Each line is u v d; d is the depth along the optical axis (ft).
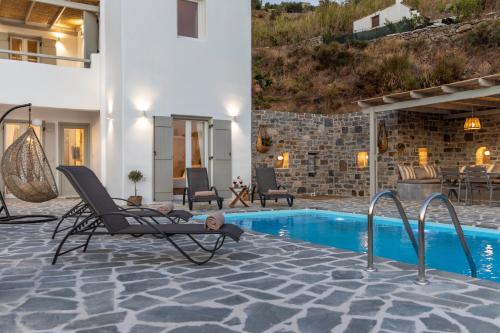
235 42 38.17
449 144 43.57
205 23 36.73
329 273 11.49
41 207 30.58
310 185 44.34
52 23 44.19
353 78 76.48
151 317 8.06
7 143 39.55
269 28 95.04
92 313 8.30
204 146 37.06
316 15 96.17
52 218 23.66
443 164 43.52
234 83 38.01
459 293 9.55
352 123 43.57
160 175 34.14
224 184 36.83
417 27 78.79
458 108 39.73
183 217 17.11
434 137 42.83
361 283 10.44
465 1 76.07
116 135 34.60
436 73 65.77
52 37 45.47
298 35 92.84
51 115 40.04
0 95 33.78
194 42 36.01
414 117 41.34
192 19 37.24
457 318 7.93
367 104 37.86
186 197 36.22
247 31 38.91
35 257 13.78
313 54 81.87
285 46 88.28
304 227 24.23
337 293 9.61
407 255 16.80
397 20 85.92
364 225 24.76
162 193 34.22
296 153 43.32
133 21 33.40
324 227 24.18
